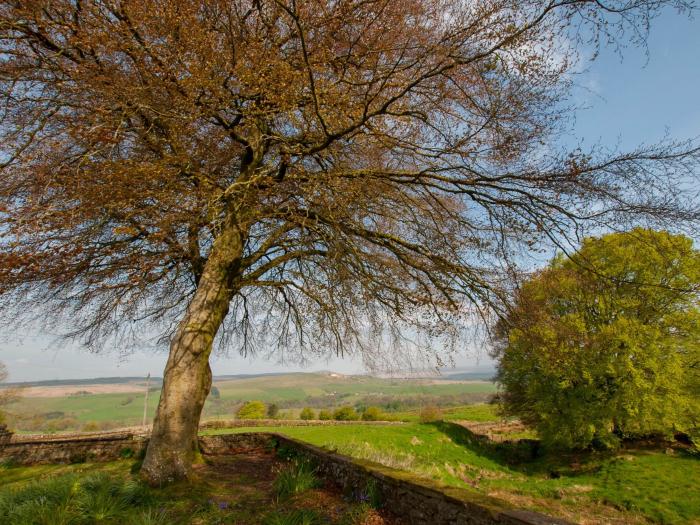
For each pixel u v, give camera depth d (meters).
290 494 6.89
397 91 7.80
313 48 6.93
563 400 21.34
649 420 20.03
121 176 6.14
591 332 18.22
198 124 7.82
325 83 7.71
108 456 12.09
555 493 17.47
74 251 7.24
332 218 8.04
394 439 21.66
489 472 21.34
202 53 6.67
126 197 6.47
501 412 27.53
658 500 15.53
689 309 19.31
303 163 9.38
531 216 7.79
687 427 20.02
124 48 6.60
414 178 8.96
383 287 9.17
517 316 8.20
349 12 6.73
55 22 6.52
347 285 8.70
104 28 6.59
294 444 10.66
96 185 6.21
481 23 6.36
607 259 16.83
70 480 6.34
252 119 7.50
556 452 25.03
